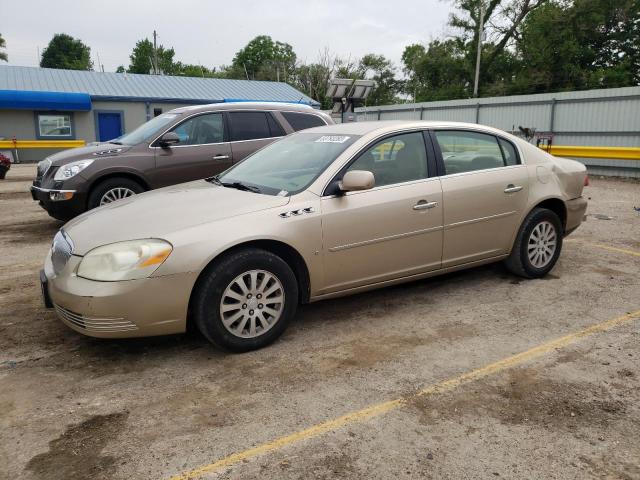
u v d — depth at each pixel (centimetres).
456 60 4044
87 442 275
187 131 770
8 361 365
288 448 268
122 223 367
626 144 1675
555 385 328
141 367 356
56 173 718
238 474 249
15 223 858
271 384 332
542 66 3491
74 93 2530
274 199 388
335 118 2311
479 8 3750
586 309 450
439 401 311
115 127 2709
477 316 438
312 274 392
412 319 434
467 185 463
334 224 395
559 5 3472
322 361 362
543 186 516
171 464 257
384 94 5650
